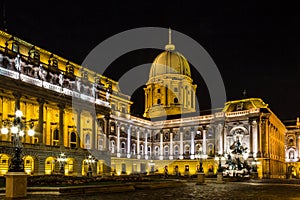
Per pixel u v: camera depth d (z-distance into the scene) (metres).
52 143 82.50
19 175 28.42
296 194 36.69
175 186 49.53
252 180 74.00
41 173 68.44
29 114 77.19
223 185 54.12
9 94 68.69
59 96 75.50
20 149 29.23
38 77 71.38
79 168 78.56
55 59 79.00
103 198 29.98
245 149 85.56
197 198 31.31
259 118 103.62
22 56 69.06
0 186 36.66
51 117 83.06
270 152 106.25
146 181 48.09
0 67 63.12
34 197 29.88
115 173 95.81
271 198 31.95
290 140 133.50
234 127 107.94
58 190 32.19
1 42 69.81
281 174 118.38
